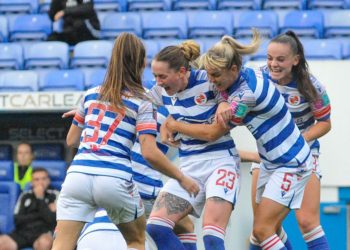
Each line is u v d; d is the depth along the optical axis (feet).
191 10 129.70
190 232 63.82
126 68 55.42
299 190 60.13
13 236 98.94
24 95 101.50
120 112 55.06
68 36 122.72
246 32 121.60
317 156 65.36
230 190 58.85
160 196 60.39
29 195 100.01
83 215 54.95
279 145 59.16
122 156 55.06
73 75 111.96
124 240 60.80
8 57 120.37
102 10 131.95
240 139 87.76
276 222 59.98
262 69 64.54
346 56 113.80
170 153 76.89
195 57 60.08
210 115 59.06
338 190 90.33
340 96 90.79
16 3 135.74
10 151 111.24
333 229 90.02
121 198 54.80
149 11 130.72
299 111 63.52
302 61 62.13
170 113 60.13
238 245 88.22
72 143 57.93
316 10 125.18
